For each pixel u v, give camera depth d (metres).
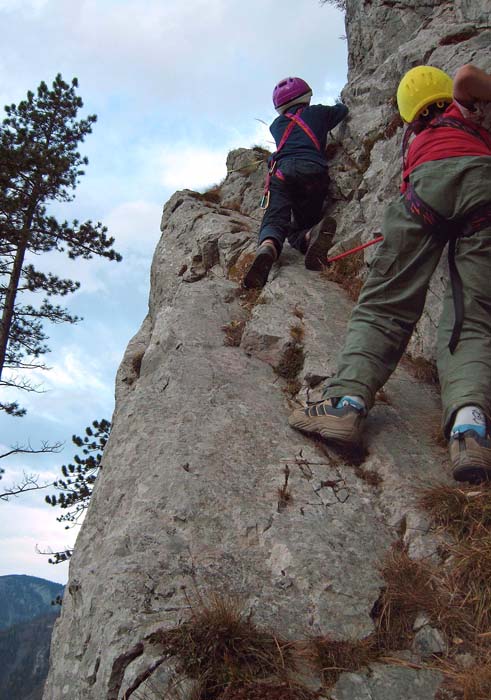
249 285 4.92
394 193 5.07
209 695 2.28
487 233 3.35
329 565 2.79
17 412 17.62
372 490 3.24
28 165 17.78
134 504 3.13
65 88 19.34
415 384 4.04
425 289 3.54
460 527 2.90
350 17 7.26
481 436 3.07
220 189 6.95
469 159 3.37
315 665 2.39
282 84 5.80
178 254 5.84
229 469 3.28
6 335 17.33
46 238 17.92
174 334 4.39
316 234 5.22
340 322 4.44
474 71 3.33
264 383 3.99
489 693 2.20
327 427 3.37
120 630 2.52
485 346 3.29
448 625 2.52
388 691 2.29
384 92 5.84
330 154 5.87
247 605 2.61
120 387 4.93
